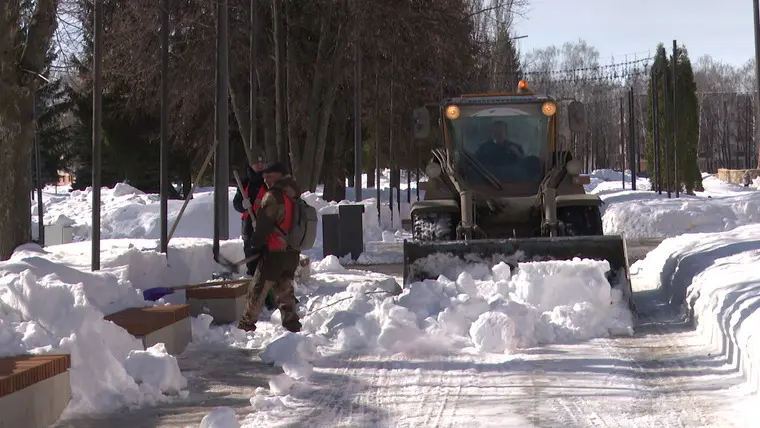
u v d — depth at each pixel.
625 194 164.12
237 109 139.12
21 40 58.16
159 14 117.25
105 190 165.88
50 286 27.84
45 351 25.17
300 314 43.22
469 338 35.91
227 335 38.31
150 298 41.44
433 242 44.91
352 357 33.91
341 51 131.88
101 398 26.16
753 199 115.50
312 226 38.62
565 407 25.36
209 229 111.19
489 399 26.62
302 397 27.45
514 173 57.59
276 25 119.12
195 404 26.81
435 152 59.88
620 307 40.72
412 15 127.94
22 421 22.34
